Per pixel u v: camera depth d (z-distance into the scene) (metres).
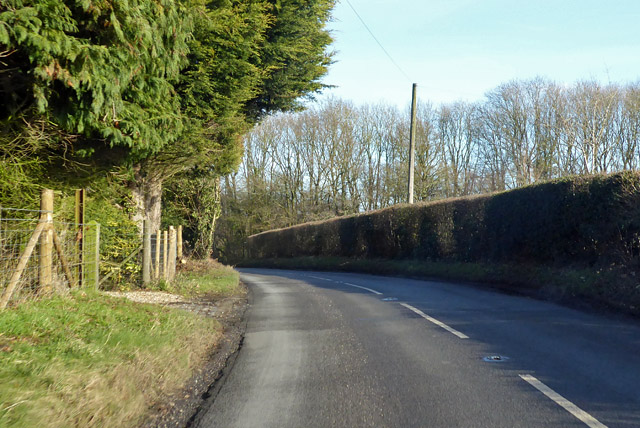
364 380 5.61
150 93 8.60
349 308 11.30
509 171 37.91
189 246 26.20
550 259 14.62
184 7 8.52
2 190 8.35
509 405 4.63
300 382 5.65
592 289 11.03
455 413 4.49
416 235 24.19
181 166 16.00
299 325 9.38
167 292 13.34
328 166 50.94
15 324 5.55
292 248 42.47
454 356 6.50
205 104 13.64
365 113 50.78
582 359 6.10
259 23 14.23
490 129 39.62
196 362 6.69
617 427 4.04
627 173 11.71
